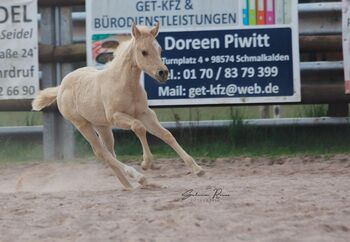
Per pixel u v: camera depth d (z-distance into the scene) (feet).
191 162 36.60
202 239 25.86
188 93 53.26
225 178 44.16
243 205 31.32
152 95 53.26
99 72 39.24
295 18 52.75
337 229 26.86
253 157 52.34
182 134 56.90
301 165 48.49
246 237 25.99
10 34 54.34
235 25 53.01
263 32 53.01
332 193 34.53
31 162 54.39
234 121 57.16
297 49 52.85
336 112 59.21
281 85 53.06
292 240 25.49
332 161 49.42
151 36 36.99
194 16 53.11
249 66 53.06
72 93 40.55
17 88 54.44
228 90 53.21
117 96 37.37
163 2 53.21
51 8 55.93
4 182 46.09
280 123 57.26
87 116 39.68
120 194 36.22
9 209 32.42
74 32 57.26
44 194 37.29
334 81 55.88
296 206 30.91
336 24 55.83
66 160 54.90
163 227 27.55
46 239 26.68
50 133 55.52
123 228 27.66
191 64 53.21
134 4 53.31
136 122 36.45
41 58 55.47
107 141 40.65
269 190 36.22
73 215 30.30
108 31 53.52
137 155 55.11
